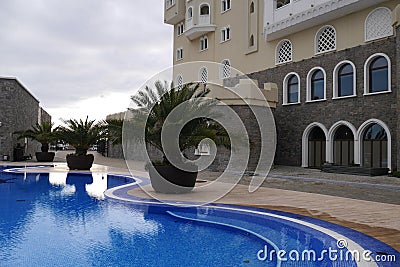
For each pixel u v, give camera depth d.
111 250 5.89
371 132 18.06
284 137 22.22
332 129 19.53
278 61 23.11
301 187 12.61
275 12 22.44
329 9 18.81
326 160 19.69
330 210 8.35
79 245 6.14
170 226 7.54
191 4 29.69
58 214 8.59
